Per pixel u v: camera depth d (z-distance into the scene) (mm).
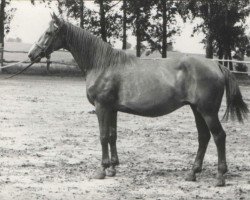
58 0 43438
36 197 8023
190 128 15609
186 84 8984
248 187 8891
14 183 8852
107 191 8469
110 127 9578
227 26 45344
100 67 9344
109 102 9297
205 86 8852
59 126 15227
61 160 10789
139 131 14836
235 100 9070
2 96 22391
